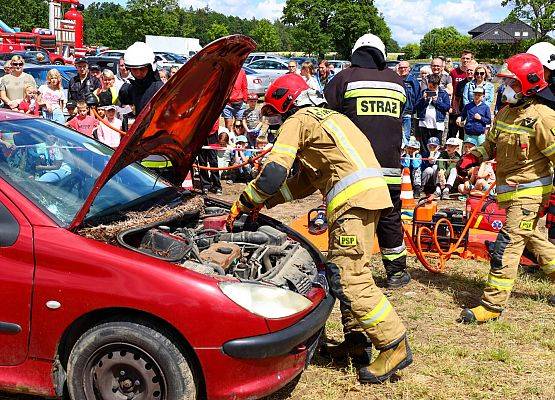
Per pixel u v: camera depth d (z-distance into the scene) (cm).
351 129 396
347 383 407
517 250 495
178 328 321
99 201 388
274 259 405
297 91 398
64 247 333
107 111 839
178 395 327
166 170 474
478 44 6731
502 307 501
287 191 437
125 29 5900
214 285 327
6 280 338
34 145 404
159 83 654
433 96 1029
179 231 401
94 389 340
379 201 384
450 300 554
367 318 393
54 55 2589
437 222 620
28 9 6531
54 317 333
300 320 351
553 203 627
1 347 346
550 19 6241
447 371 423
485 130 978
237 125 1134
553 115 476
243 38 367
